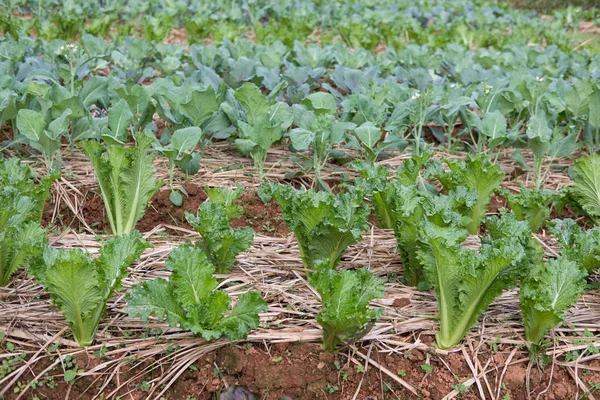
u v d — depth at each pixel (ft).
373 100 12.33
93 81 11.70
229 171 11.39
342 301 8.05
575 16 26.27
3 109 10.73
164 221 10.37
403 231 8.93
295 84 13.41
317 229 8.89
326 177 11.38
